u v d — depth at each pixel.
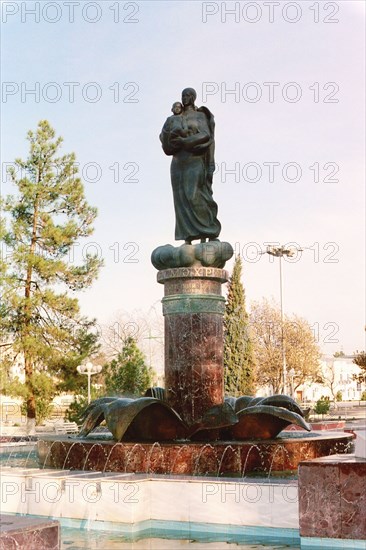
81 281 29.09
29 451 16.00
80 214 29.19
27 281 28.56
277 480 9.05
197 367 12.09
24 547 5.57
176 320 12.28
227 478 9.29
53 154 29.06
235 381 36.59
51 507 9.66
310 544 7.69
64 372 28.53
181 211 12.85
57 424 26.72
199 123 12.84
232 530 8.79
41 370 28.50
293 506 8.50
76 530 9.12
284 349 41.66
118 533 8.88
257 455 10.78
